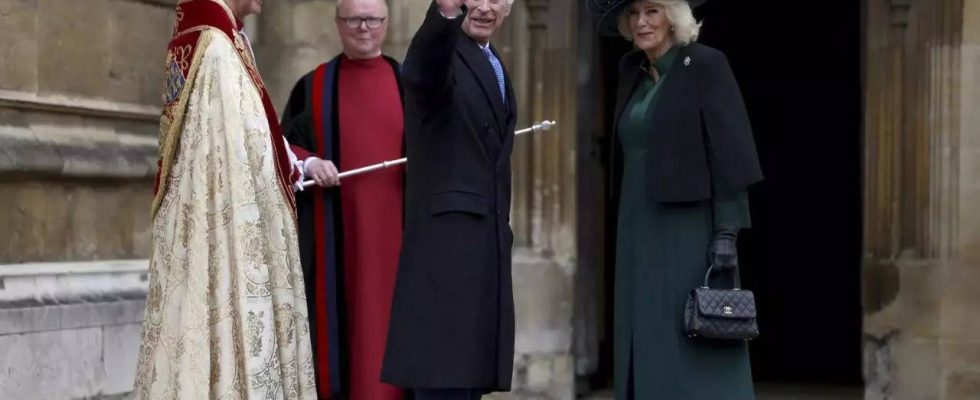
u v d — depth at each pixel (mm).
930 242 9961
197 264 6082
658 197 6723
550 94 10484
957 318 9867
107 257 9055
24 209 8391
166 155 6250
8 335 7918
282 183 6383
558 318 10438
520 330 10320
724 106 6688
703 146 6719
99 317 8602
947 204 9906
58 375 8258
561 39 10508
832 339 14180
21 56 8391
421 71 6258
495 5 6629
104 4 9070
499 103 6621
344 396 7930
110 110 9039
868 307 10195
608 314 12156
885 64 10109
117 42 9195
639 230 6852
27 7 8430
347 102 8102
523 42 10453
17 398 7953
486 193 6504
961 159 9867
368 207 7934
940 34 9906
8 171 8164
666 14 6809
